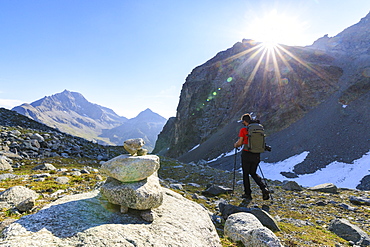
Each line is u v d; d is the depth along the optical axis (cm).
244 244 484
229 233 538
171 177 1745
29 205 566
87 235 318
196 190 1227
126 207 424
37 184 887
